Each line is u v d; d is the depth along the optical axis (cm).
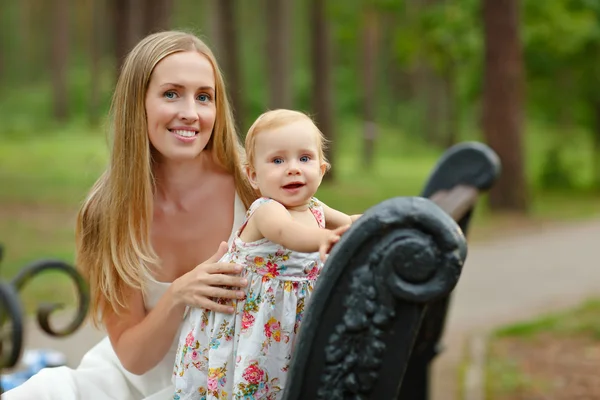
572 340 758
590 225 1709
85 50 6456
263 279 206
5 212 1642
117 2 1850
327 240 183
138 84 240
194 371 218
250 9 5984
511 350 727
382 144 4256
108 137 256
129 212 243
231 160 260
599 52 2416
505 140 1833
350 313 156
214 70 248
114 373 254
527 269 1180
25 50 6494
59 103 4647
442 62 2653
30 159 2656
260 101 4638
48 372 247
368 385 157
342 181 2455
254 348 203
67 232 1416
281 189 211
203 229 257
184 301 218
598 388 594
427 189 358
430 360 371
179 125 238
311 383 160
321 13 2352
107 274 245
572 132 3098
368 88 3081
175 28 274
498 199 1853
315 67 2356
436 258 151
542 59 2433
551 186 2636
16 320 453
